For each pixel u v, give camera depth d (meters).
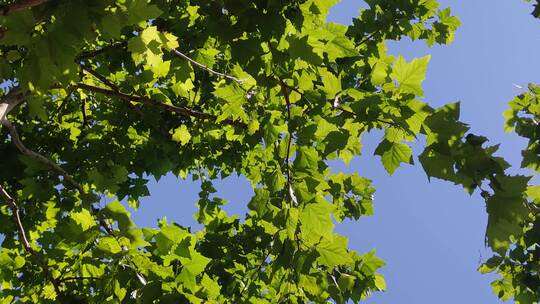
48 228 5.30
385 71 2.82
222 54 4.97
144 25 2.45
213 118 5.06
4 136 5.64
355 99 2.88
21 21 2.14
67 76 2.28
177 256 2.78
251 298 4.78
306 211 2.93
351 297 4.23
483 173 2.00
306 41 2.81
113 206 2.71
